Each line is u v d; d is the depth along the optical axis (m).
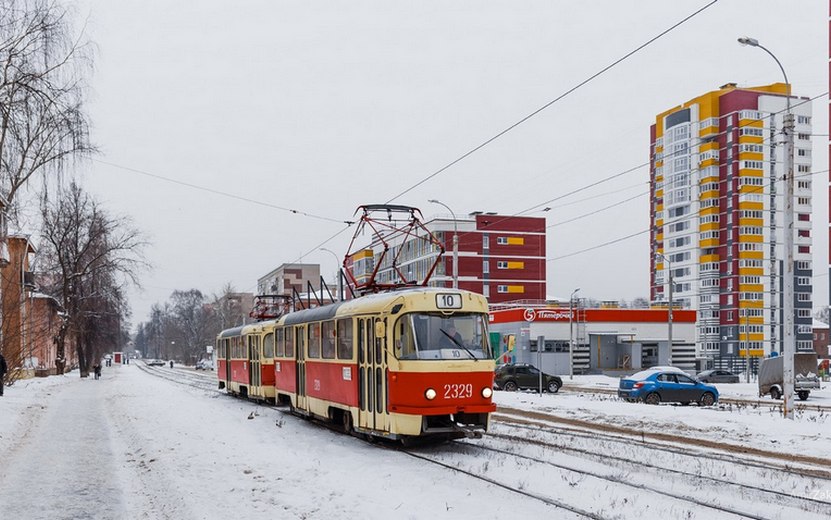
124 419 21.16
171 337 163.75
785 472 11.50
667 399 27.44
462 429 13.52
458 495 9.58
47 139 23.53
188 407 24.28
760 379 33.06
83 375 61.81
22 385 37.38
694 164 95.69
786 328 20.33
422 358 13.41
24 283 39.16
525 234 84.25
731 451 14.59
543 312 60.53
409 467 11.80
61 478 11.76
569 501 9.18
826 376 61.59
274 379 25.17
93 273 53.81
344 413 16.41
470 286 81.25
